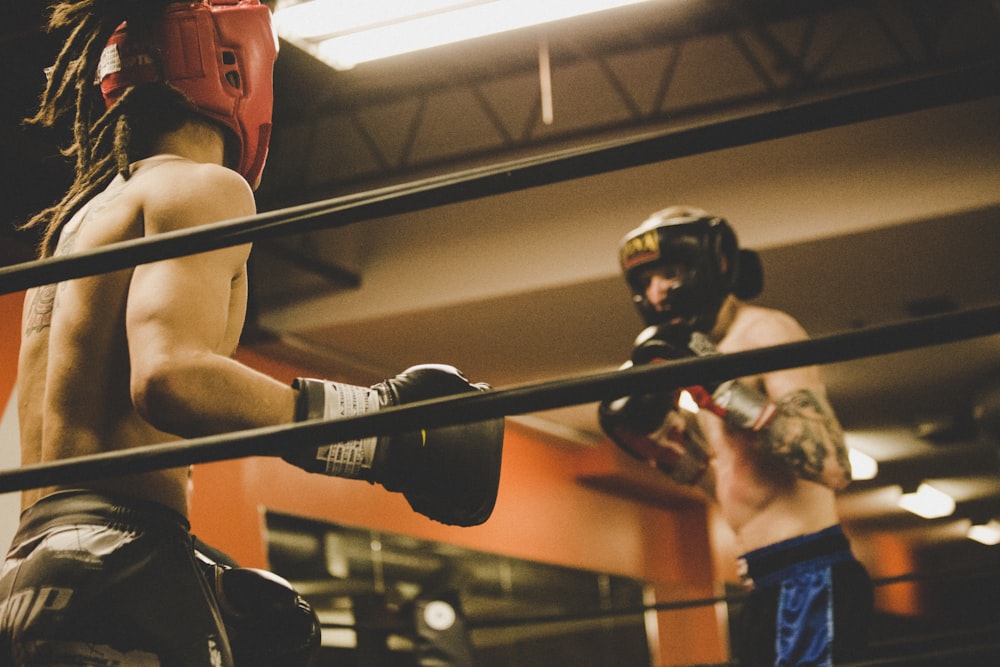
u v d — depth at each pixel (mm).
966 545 14797
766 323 2910
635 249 2941
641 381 859
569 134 6121
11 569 1104
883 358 7887
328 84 5828
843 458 2588
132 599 1065
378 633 5355
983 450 10391
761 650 2654
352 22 4348
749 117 884
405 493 1134
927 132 5680
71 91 1396
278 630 1286
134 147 1286
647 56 6219
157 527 1144
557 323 6672
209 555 1413
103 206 1228
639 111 6145
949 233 5730
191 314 1058
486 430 1148
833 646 2523
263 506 5648
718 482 2850
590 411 8195
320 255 6332
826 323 6992
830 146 5832
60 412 1167
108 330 1173
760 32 5703
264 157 1387
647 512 10039
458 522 1145
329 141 6609
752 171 5938
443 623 5141
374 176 6363
